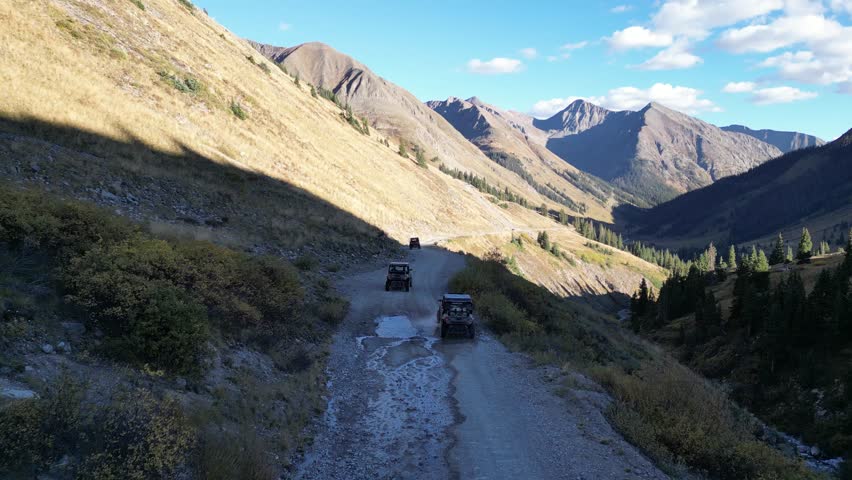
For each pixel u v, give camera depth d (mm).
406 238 61000
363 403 12508
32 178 20438
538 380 14578
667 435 10812
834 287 53406
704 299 80000
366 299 25594
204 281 11992
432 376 14734
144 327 8664
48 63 32938
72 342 7980
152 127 35938
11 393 5734
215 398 9023
